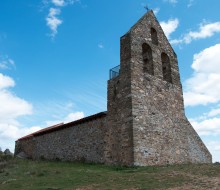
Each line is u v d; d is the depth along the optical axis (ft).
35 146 94.79
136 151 57.36
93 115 70.23
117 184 40.16
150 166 56.54
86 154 70.33
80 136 74.49
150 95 66.18
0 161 69.56
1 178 48.73
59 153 80.84
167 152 64.08
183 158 67.87
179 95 75.31
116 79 67.97
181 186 37.01
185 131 72.23
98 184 40.81
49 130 87.81
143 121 61.62
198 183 38.06
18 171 54.70
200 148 74.95
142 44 71.26
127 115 61.21
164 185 38.01
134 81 63.82
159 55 74.54
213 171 45.39
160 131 64.64
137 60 67.00
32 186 41.37
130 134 58.90
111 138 63.87
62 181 43.91
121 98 64.34
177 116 71.82
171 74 75.82
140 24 72.74
